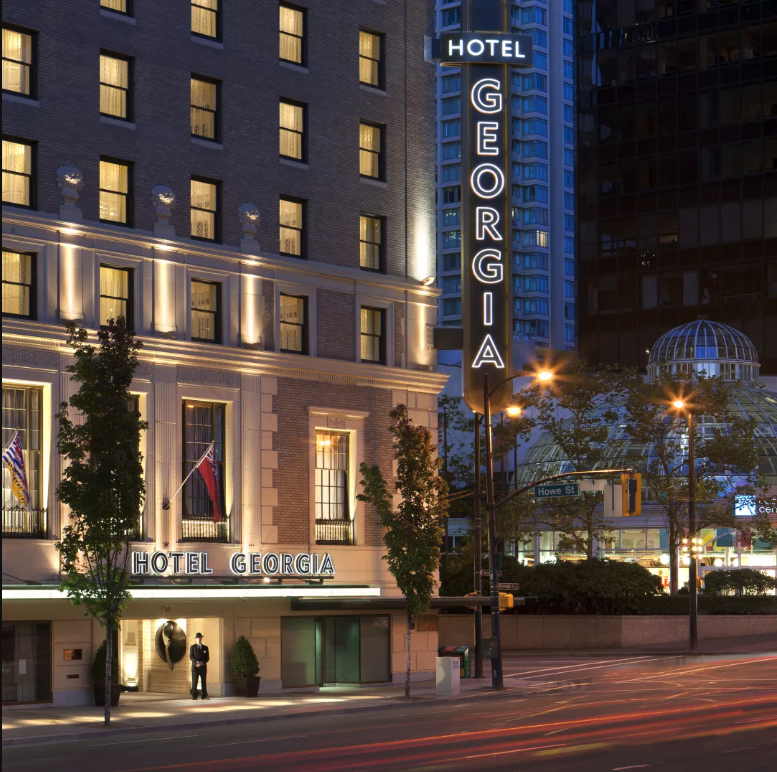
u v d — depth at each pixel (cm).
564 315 19138
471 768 2195
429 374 5009
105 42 4091
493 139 5300
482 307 5259
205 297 4328
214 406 4303
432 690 4447
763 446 9519
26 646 3738
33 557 3747
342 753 2497
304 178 4666
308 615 4503
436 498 4306
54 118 3931
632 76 12644
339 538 4644
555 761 2300
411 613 4178
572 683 4744
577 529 7888
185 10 4334
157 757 2498
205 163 4347
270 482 4412
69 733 3027
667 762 2273
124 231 4047
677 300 12319
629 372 7925
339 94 4819
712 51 12269
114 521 3278
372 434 4788
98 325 3975
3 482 3734
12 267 3812
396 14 5084
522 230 18900
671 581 7738
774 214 11906
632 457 7744
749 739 2677
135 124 4153
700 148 12288
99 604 3281
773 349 11838
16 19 3859
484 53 5222
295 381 4538
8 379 3741
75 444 3294
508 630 7212
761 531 7744
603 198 12750
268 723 3375
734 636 7712
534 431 10725
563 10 19362
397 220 5003
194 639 4247
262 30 4569
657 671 5416
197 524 4203
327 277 4688
